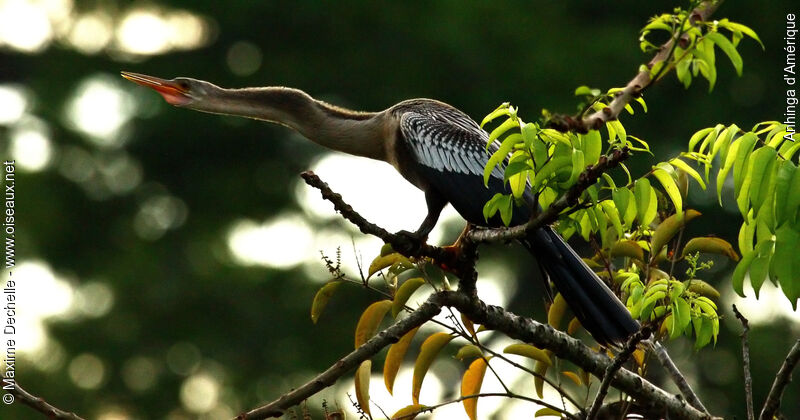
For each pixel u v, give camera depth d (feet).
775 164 13.80
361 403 15.80
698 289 17.33
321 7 54.13
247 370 51.19
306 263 53.47
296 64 55.77
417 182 22.06
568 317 45.85
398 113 22.38
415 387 17.03
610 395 32.58
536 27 51.01
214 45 58.59
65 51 57.72
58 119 55.67
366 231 16.62
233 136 57.72
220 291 52.75
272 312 51.90
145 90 56.65
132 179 58.13
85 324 52.65
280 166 59.06
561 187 14.67
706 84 51.44
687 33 14.65
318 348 51.31
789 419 45.96
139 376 51.78
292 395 15.62
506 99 49.67
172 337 52.49
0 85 60.80
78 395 49.67
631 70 49.06
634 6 52.60
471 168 20.62
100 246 56.49
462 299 16.61
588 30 51.21
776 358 46.14
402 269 17.52
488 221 20.07
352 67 53.98
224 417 51.06
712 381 48.70
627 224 15.80
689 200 50.03
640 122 50.75
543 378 16.79
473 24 50.65
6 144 55.88
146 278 54.08
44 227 54.29
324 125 23.15
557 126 13.03
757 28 51.13
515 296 54.19
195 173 58.90
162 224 57.36
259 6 55.06
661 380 45.39
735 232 50.21
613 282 18.89
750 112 51.52
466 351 17.03
